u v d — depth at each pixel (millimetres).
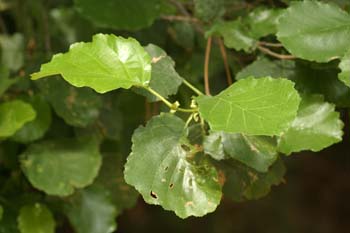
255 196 823
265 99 686
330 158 2240
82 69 703
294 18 753
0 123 846
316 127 769
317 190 2193
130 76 706
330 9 753
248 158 750
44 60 939
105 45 708
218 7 851
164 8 932
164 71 761
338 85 801
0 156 956
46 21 1045
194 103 727
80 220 939
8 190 940
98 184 951
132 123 986
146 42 963
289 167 2207
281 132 668
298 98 679
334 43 741
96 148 922
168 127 734
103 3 895
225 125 674
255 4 878
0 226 905
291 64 809
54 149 917
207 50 852
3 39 1056
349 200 2195
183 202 724
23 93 934
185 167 730
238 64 889
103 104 971
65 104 904
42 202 936
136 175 721
